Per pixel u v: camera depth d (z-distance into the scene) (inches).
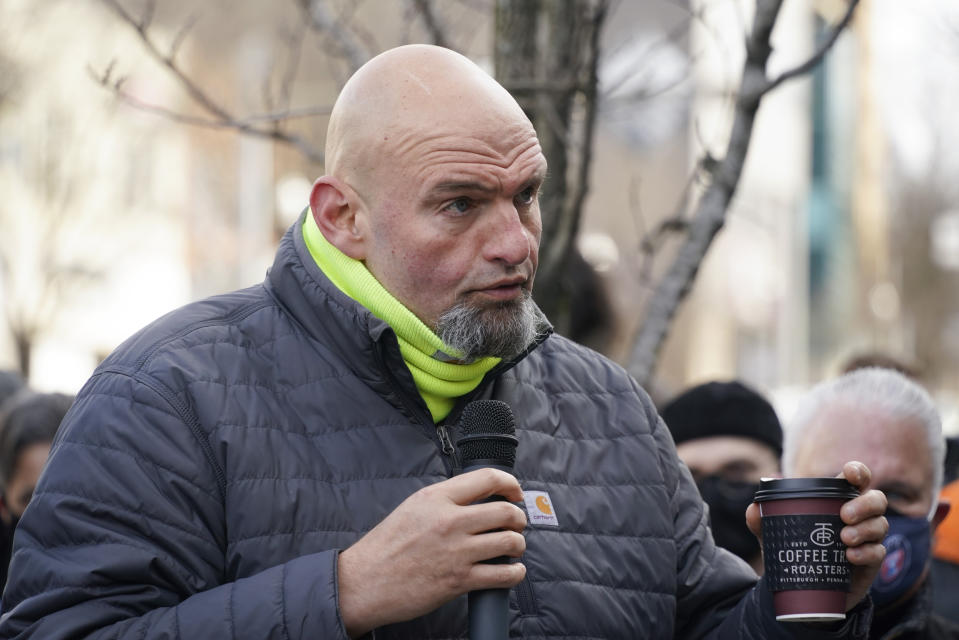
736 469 226.4
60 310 660.1
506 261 136.3
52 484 133.6
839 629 135.9
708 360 1106.1
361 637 130.0
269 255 896.3
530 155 138.6
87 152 653.3
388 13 395.5
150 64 737.6
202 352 140.2
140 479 132.0
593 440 153.0
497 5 217.6
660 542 150.2
